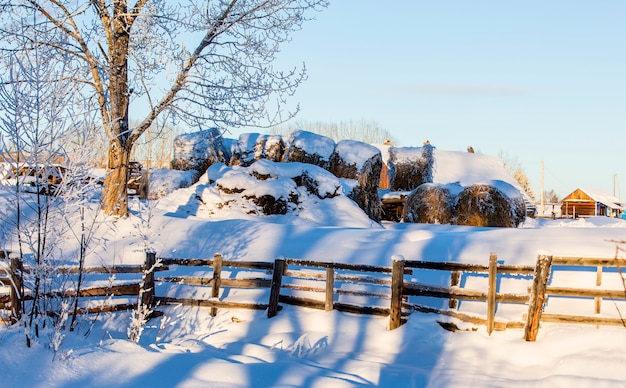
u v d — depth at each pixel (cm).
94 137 677
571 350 743
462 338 815
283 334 870
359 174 2509
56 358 580
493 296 817
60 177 684
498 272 822
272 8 1330
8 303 809
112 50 1292
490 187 2627
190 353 682
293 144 2564
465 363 754
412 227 2403
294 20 1359
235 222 1370
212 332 912
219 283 978
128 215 1345
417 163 4091
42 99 628
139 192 2470
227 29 1341
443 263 855
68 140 652
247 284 970
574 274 935
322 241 1244
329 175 2194
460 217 2655
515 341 787
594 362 698
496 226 2609
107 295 919
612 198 5691
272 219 1931
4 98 608
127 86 1308
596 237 1069
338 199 2156
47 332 655
